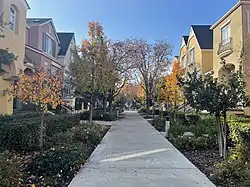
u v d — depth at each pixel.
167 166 7.80
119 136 14.75
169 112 22.78
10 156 7.59
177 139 11.35
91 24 19.83
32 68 19.30
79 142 10.74
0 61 9.34
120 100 48.78
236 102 8.61
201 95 8.67
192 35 31.45
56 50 30.88
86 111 28.36
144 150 10.38
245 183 5.79
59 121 12.52
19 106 20.58
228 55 20.62
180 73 23.42
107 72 20.08
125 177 6.65
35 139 9.55
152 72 36.69
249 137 8.61
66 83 20.89
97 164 8.02
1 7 14.85
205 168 7.71
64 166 6.82
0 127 9.00
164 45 39.03
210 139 10.77
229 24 21.17
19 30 17.28
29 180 6.22
